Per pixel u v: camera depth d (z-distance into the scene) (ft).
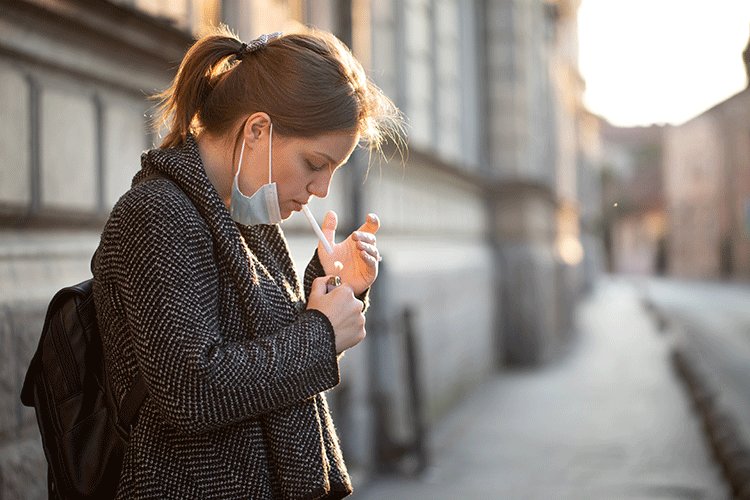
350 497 23.93
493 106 55.98
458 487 25.26
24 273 12.23
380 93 7.26
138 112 15.97
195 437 6.59
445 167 41.63
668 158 255.91
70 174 13.57
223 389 6.24
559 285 69.77
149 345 6.28
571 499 23.82
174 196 6.57
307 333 6.66
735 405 35.63
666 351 64.44
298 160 6.82
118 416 6.72
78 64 13.79
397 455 27.04
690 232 235.20
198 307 6.37
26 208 12.37
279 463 6.78
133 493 6.59
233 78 6.88
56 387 6.98
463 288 43.88
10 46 12.08
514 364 56.29
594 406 40.52
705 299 133.08
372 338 27.22
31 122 12.56
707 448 30.86
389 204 32.55
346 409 25.52
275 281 7.07
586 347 67.87
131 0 14.76
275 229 7.52
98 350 7.01
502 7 55.98
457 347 42.01
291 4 24.17
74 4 12.94
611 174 231.30
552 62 76.33
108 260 6.52
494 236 56.70
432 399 36.04
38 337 12.15
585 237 149.28
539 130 64.03
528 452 30.45
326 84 6.73
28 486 11.85
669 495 24.36
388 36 35.37
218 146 7.00
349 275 7.61
